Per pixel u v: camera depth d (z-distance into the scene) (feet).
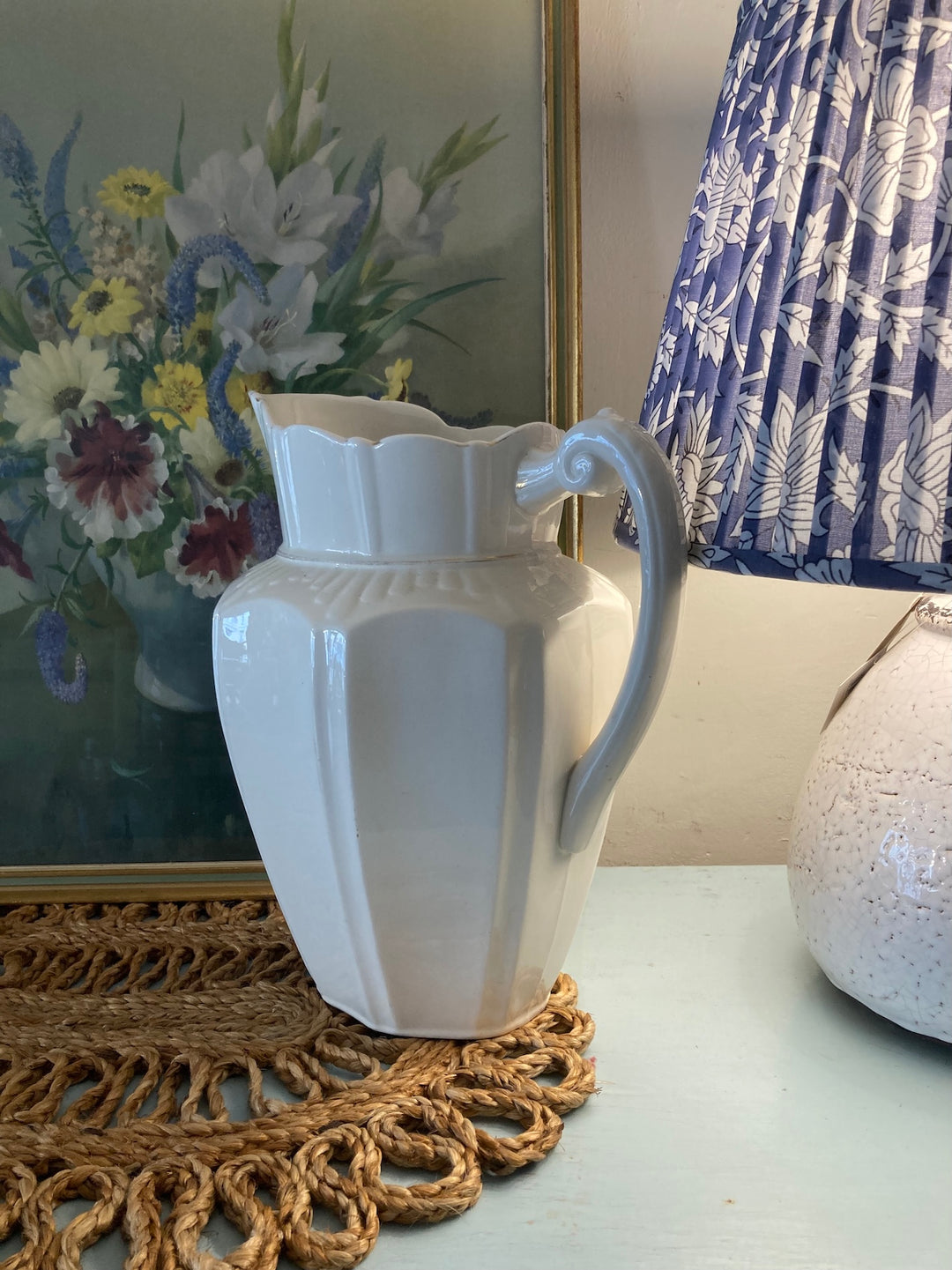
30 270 1.98
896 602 2.27
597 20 2.05
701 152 2.10
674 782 2.36
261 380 2.03
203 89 1.94
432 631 1.33
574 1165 1.34
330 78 1.94
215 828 2.16
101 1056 1.53
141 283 1.99
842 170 1.28
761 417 1.34
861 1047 1.60
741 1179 1.31
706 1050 1.59
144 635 2.10
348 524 1.44
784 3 1.42
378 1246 1.20
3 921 2.02
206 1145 1.30
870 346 1.24
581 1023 1.62
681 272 1.66
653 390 1.69
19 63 1.92
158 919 2.02
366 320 2.02
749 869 2.28
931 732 1.48
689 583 2.26
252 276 2.00
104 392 2.03
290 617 1.38
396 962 1.50
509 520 1.46
